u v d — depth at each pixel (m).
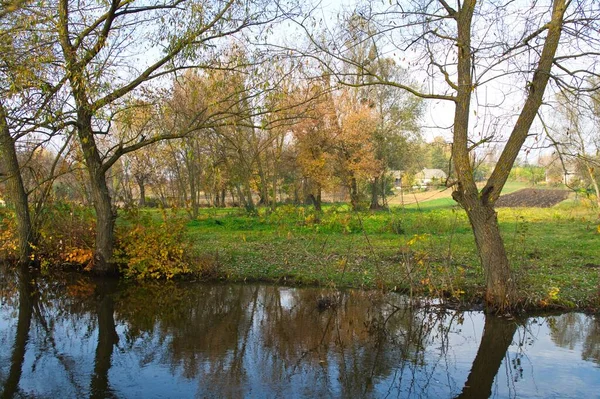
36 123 10.22
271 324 9.31
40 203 14.19
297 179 39.72
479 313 9.73
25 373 7.01
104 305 10.68
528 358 7.61
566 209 34.09
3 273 13.77
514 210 33.94
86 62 10.55
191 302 10.86
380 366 7.35
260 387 6.59
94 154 12.59
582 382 6.72
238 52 11.50
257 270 13.17
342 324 9.30
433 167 53.56
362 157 35.22
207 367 7.28
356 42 10.06
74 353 7.83
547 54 8.80
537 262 13.66
